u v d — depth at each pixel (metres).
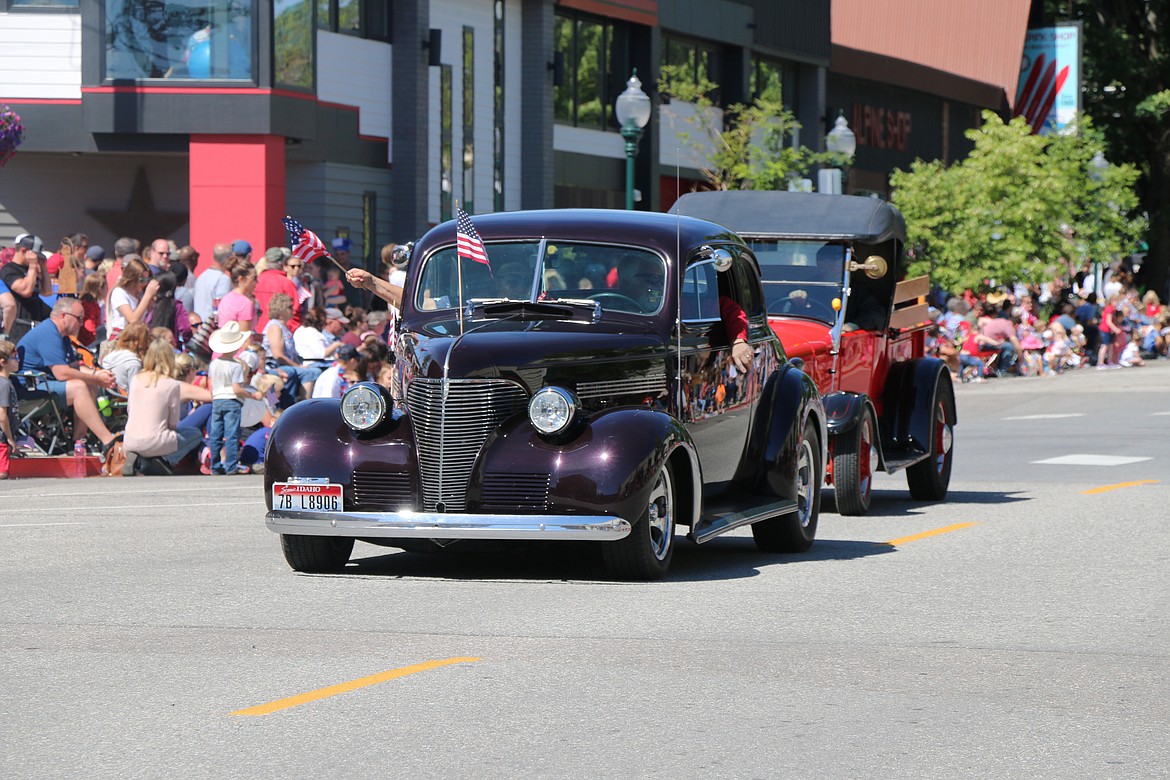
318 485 20.33
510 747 12.70
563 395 19.78
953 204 79.50
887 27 121.00
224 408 36.25
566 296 21.86
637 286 21.83
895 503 30.89
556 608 18.72
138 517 27.67
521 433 20.02
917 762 12.38
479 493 19.92
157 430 35.75
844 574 21.56
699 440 22.09
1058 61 117.88
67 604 18.83
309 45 52.03
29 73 50.72
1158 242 117.81
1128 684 15.03
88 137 50.69
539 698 14.29
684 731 13.22
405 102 58.53
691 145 72.31
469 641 16.77
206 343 40.44
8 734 13.04
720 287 23.17
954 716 13.78
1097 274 104.06
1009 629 17.62
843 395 28.31
